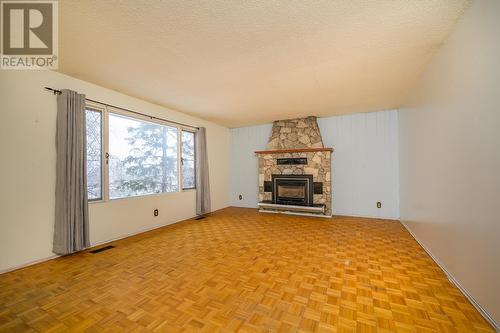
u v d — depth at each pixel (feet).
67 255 8.73
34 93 8.10
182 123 15.14
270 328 4.61
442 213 7.18
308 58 7.77
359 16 5.60
